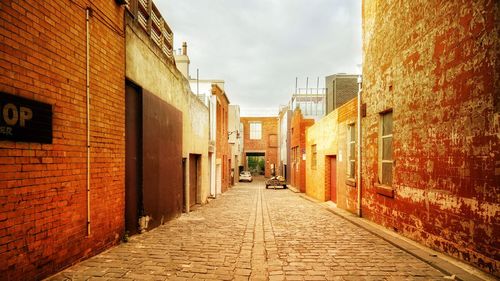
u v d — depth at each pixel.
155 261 5.15
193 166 15.71
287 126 35.53
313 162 20.83
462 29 5.09
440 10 5.72
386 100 8.25
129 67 6.87
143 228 7.63
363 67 10.19
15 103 3.66
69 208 4.67
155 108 8.62
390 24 7.98
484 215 4.54
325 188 16.59
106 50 5.83
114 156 6.12
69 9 4.70
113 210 6.10
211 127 21.80
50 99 4.28
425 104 6.24
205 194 17.48
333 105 20.23
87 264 4.87
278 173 49.22
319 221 9.91
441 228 5.63
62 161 4.51
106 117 5.81
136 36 7.27
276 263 5.19
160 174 9.03
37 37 4.04
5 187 3.52
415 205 6.60
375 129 9.09
